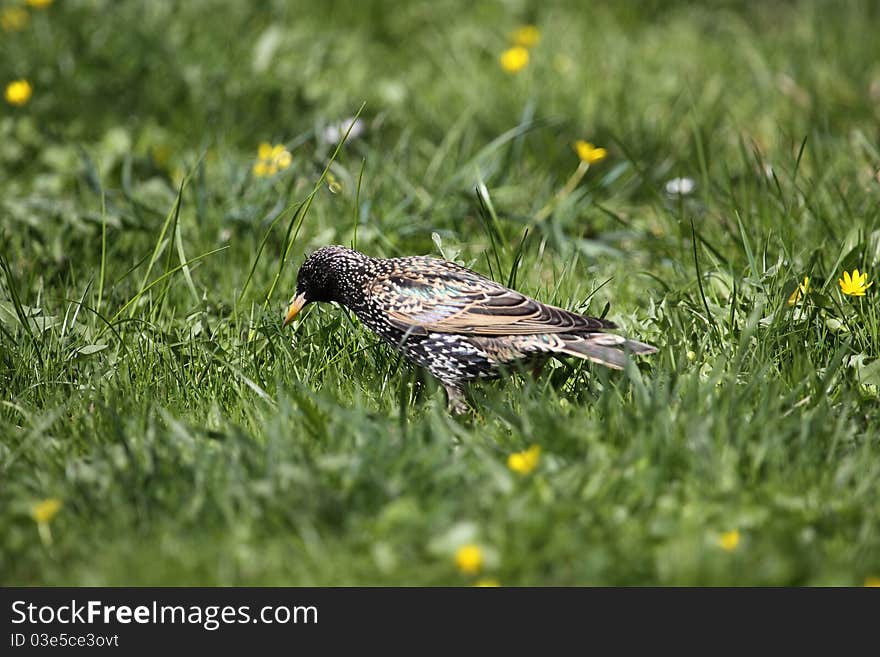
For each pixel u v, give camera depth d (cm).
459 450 818
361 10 2072
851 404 877
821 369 932
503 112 1616
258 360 1009
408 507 721
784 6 2189
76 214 1262
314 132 1447
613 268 1227
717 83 1755
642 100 1688
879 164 1348
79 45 1750
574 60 1866
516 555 702
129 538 731
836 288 1052
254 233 1248
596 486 757
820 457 797
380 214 1290
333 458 774
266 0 2005
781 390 896
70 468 799
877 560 699
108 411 872
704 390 845
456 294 963
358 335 1046
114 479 776
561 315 934
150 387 966
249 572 707
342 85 1753
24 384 971
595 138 1523
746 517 725
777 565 688
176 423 834
